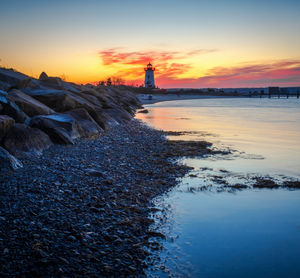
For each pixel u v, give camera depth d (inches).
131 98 3211.1
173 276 225.3
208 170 550.0
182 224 319.9
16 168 398.9
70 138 609.6
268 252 270.4
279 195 424.8
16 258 211.3
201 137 963.3
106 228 279.7
